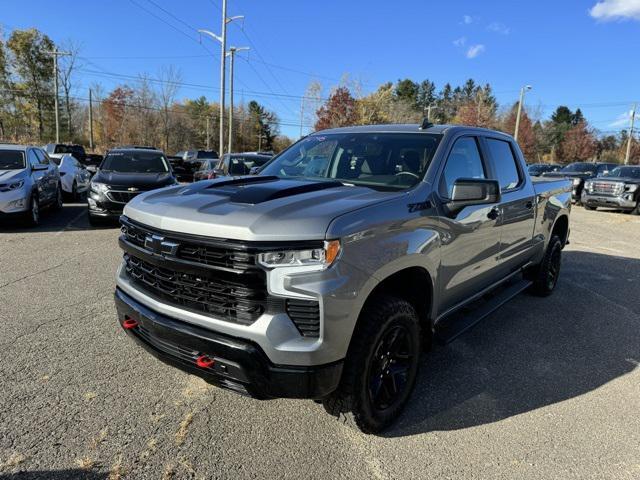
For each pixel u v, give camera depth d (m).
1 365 3.62
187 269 2.59
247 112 94.25
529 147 66.19
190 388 3.40
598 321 5.19
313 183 3.28
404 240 2.87
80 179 15.45
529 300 5.89
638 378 3.88
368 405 2.76
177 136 71.50
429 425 3.10
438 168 3.42
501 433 3.04
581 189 20.05
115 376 3.52
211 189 3.14
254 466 2.62
